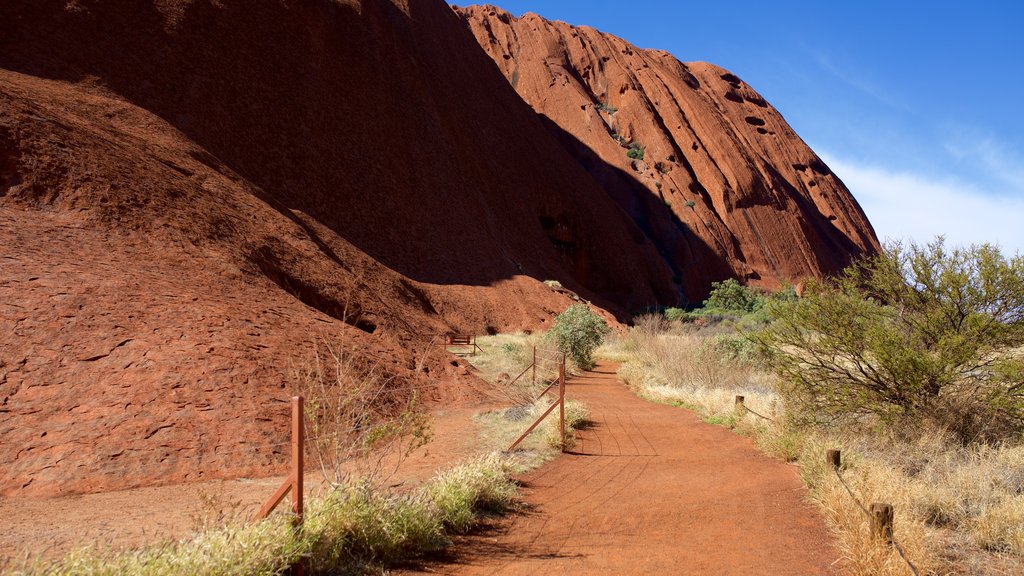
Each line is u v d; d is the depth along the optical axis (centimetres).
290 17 4028
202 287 1252
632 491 695
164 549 363
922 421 780
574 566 454
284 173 3384
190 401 830
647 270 7131
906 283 870
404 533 466
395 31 5334
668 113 9681
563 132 9019
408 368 1420
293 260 1869
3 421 705
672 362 1847
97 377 822
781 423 941
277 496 411
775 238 8844
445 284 3800
